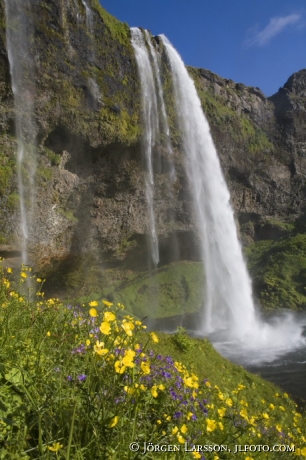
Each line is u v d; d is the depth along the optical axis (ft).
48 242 99.19
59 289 117.80
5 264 88.74
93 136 98.89
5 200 84.84
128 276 140.46
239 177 161.48
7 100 84.23
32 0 86.53
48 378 10.52
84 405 9.82
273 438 15.01
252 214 172.76
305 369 72.84
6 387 9.78
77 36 96.07
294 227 177.88
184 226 139.33
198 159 138.62
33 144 90.99
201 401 14.39
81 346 13.07
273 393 46.55
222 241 149.18
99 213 114.01
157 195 127.44
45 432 8.98
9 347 11.50
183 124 131.85
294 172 179.01
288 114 180.65
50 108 90.48
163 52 128.47
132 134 108.06
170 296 144.56
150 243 133.59
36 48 87.25
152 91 119.14
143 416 10.70
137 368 11.75
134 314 129.59
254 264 168.66
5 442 8.50
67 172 100.27
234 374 48.62
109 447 8.69
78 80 95.35
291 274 154.20
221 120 151.84
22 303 16.34
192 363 41.75
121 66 107.96
